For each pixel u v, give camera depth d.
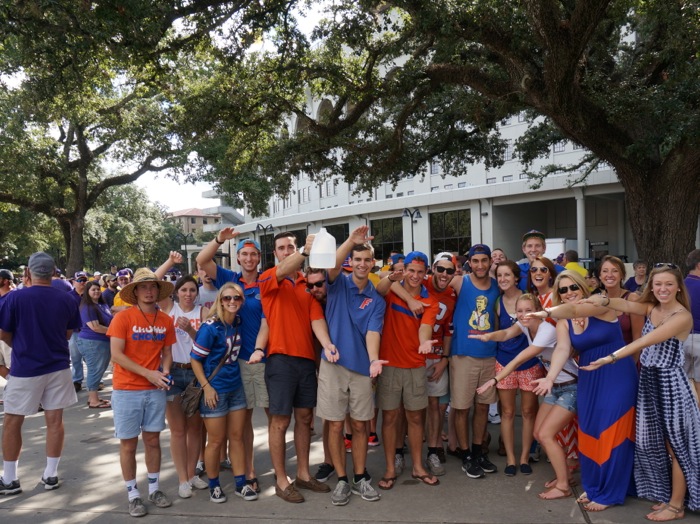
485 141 16.62
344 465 4.46
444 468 5.04
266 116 12.45
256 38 11.10
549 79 9.08
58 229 36.00
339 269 4.51
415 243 36.25
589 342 4.13
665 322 3.88
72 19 8.36
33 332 4.68
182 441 4.54
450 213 34.97
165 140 21.19
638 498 4.21
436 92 12.88
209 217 122.19
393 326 4.61
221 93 11.98
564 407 4.34
